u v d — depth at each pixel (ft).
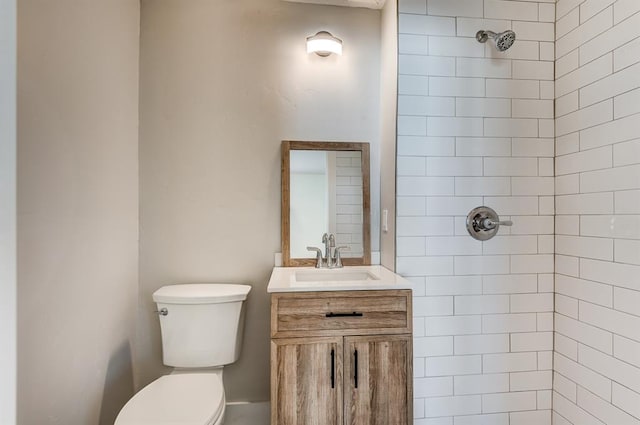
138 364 5.82
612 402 4.63
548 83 5.76
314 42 5.95
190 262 5.97
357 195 6.22
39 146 3.38
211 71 6.01
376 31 6.29
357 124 6.28
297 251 6.08
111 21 4.87
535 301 5.71
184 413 3.84
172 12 5.93
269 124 6.12
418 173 5.54
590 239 5.03
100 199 4.58
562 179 5.60
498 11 5.68
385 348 4.62
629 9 4.43
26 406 3.21
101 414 4.58
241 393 6.01
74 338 3.96
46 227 3.49
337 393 4.52
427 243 5.55
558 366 5.59
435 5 5.56
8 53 3.06
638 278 4.32
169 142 5.92
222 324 5.32
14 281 3.09
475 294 5.62
